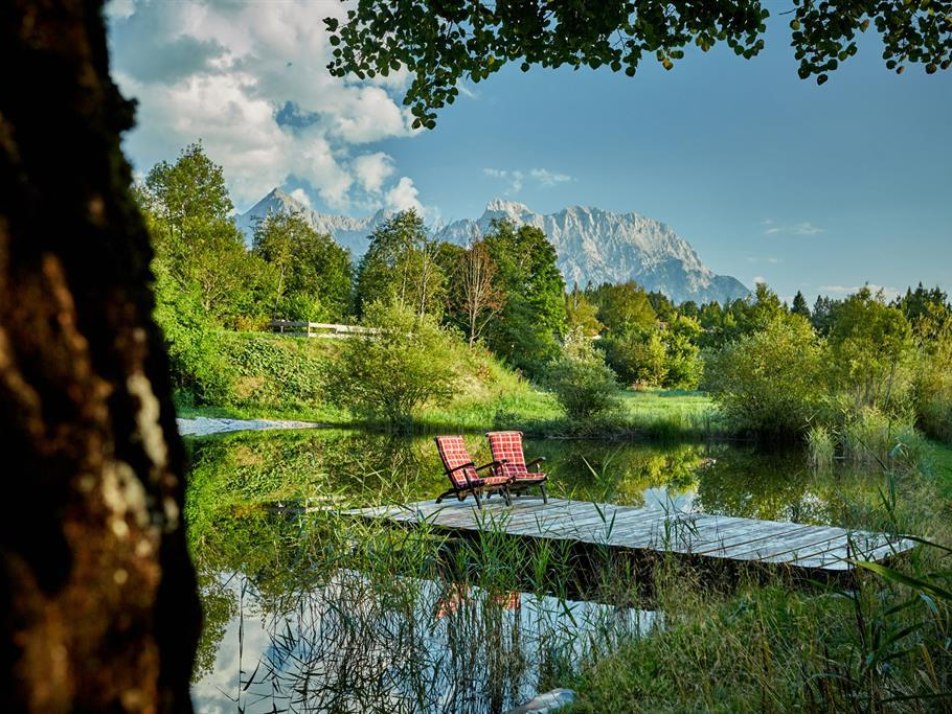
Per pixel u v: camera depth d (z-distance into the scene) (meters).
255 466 15.52
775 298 48.91
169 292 27.41
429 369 25.41
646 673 3.87
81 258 0.78
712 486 13.73
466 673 4.57
